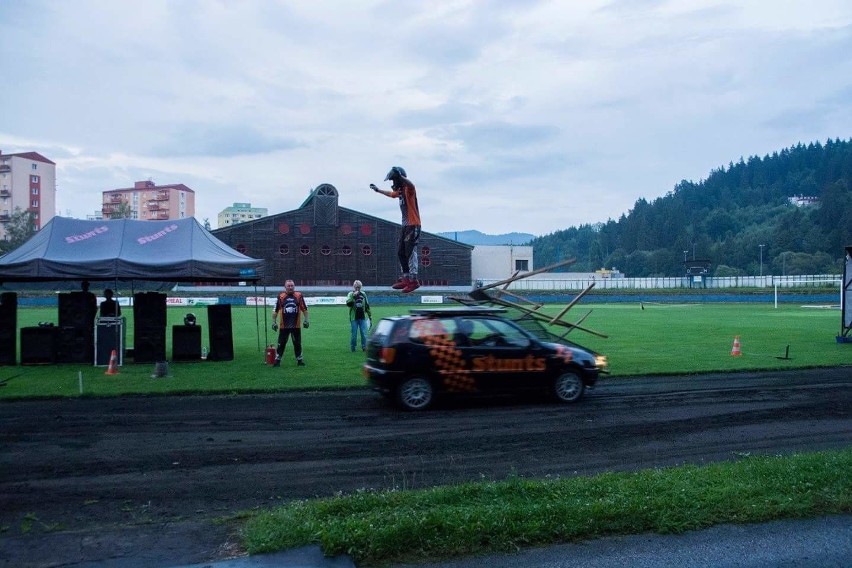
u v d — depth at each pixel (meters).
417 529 5.19
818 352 19.45
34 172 96.81
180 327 17.25
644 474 6.89
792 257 127.06
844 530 5.59
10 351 16.20
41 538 5.48
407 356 11.09
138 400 11.87
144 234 17.34
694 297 70.88
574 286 81.62
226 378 14.12
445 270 68.31
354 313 19.42
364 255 65.31
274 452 8.43
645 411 11.09
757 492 6.14
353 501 5.92
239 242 63.47
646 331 27.67
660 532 5.48
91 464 7.82
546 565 4.95
